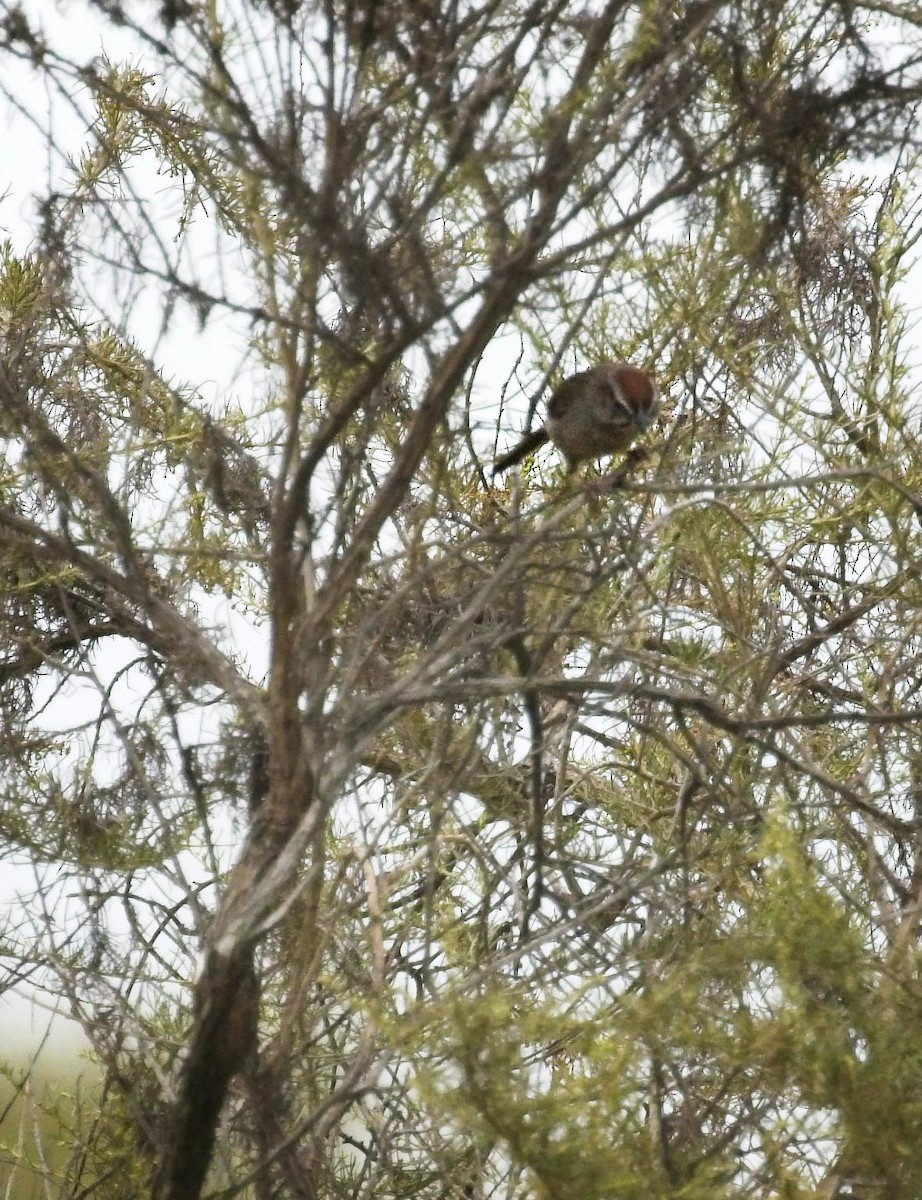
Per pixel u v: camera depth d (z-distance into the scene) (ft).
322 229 22.80
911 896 30.91
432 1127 26.35
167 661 29.96
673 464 33.40
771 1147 22.62
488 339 25.17
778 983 23.86
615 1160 20.42
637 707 34.88
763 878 29.19
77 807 31.81
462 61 24.21
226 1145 26.94
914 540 33.88
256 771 27.35
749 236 27.35
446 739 29.37
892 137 25.31
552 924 28.58
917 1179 21.27
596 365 34.63
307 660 24.06
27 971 30.91
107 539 29.12
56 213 26.18
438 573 30.63
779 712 32.83
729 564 34.01
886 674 31.83
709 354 33.60
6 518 25.13
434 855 27.14
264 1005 29.78
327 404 27.71
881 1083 21.35
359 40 23.53
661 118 24.30
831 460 33.88
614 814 35.01
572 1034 24.73
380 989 26.40
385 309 23.79
